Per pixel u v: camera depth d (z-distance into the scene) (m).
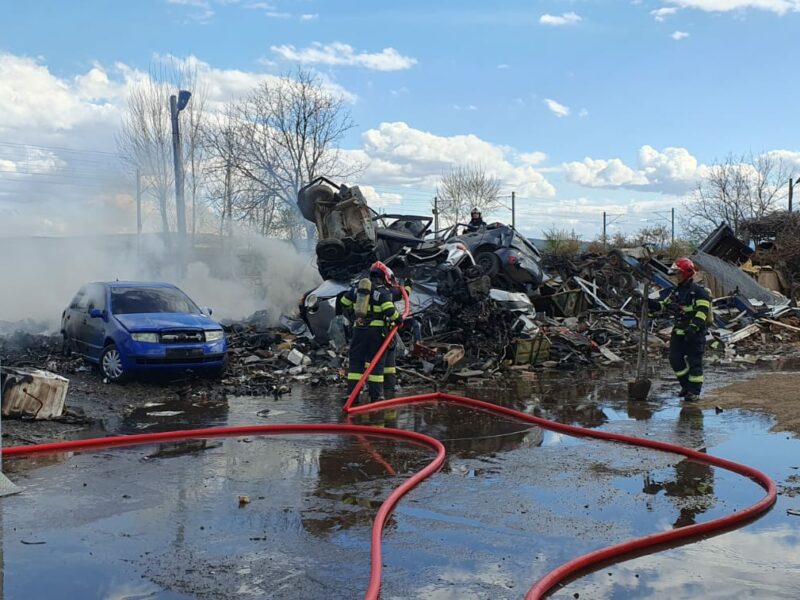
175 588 3.88
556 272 20.22
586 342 13.94
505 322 13.07
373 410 9.11
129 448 7.08
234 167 29.64
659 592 3.84
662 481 5.98
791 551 4.42
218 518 4.99
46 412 7.98
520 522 4.94
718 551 4.43
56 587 3.89
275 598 3.77
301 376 11.33
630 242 36.53
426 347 12.04
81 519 4.96
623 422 8.33
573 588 3.89
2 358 12.60
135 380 10.70
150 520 4.94
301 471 6.25
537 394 10.32
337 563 4.22
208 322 10.81
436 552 4.40
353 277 14.13
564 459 6.71
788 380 11.26
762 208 39.84
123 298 11.24
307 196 15.97
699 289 9.58
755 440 7.39
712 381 11.48
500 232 17.42
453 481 5.94
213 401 9.61
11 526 4.82
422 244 15.81
